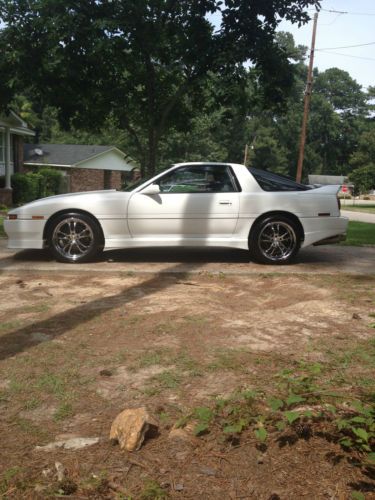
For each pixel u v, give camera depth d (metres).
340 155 88.88
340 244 9.89
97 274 6.60
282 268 7.16
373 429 2.51
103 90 10.49
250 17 9.56
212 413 2.81
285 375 3.27
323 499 2.18
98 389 3.19
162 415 2.86
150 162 11.06
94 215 7.18
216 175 7.41
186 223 7.25
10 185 24.22
